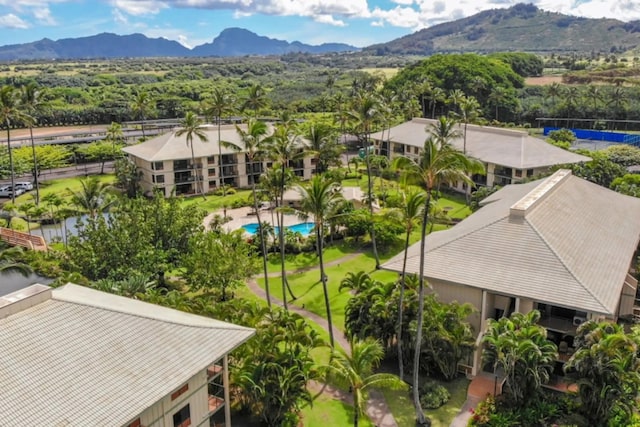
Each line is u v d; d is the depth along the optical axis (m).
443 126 54.28
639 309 38.75
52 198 75.25
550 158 80.50
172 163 89.44
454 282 35.62
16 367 20.94
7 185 92.62
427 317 34.03
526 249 36.03
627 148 94.50
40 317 23.52
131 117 155.62
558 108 146.12
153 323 25.55
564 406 30.72
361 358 27.66
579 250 37.19
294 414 31.17
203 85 194.75
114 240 47.59
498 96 149.12
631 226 45.84
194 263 47.56
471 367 34.97
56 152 106.06
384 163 97.44
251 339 31.08
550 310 36.50
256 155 46.72
